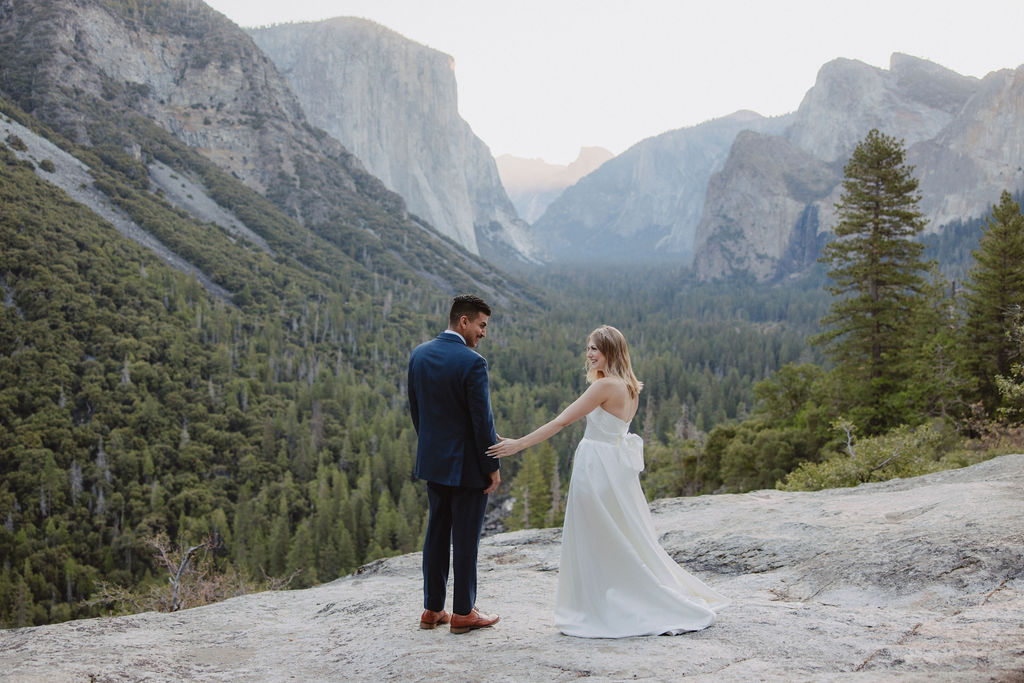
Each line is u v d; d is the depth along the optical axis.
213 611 6.53
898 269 34.25
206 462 83.06
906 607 4.45
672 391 126.44
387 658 4.15
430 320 186.12
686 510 8.94
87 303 103.62
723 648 3.59
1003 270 30.33
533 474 65.25
